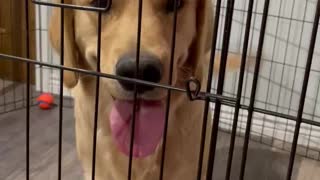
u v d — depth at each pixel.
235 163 1.77
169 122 1.08
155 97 0.87
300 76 2.00
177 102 1.07
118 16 0.96
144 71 0.83
